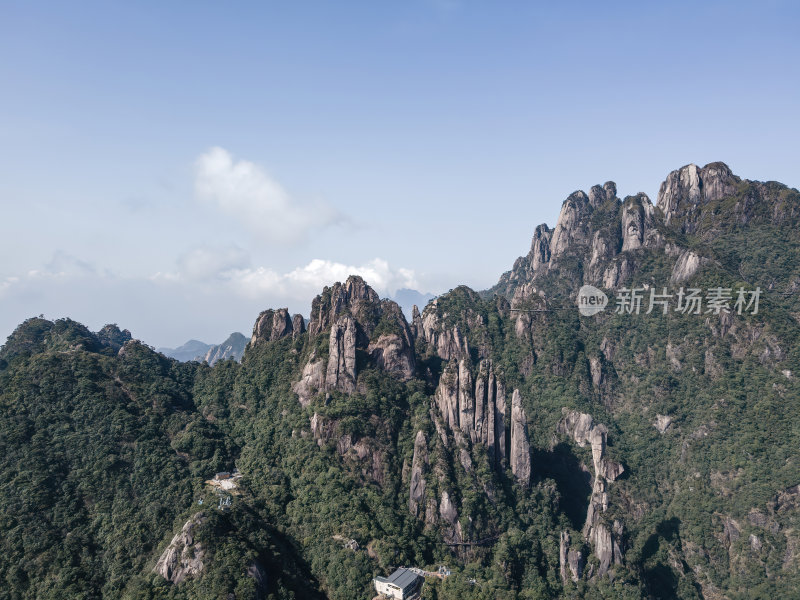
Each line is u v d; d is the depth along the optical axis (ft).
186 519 460.14
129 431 549.13
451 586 444.96
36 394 559.38
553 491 592.60
